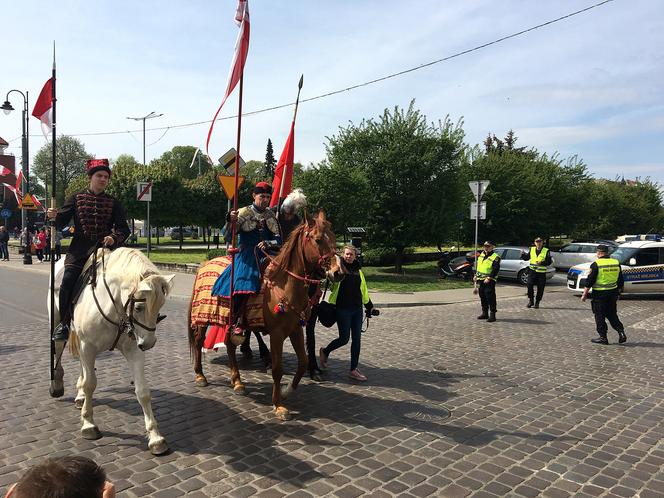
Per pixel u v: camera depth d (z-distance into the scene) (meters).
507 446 4.62
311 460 4.27
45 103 5.23
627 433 4.98
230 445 4.55
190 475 3.97
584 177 35.09
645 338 9.76
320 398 5.94
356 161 21.75
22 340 8.58
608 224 47.28
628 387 6.52
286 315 5.27
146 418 4.38
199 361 6.40
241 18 5.86
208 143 6.04
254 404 5.68
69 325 5.04
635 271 15.71
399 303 13.84
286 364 7.46
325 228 5.11
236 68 5.91
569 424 5.20
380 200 21.11
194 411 5.41
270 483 3.87
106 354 7.74
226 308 5.80
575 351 8.55
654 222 55.22
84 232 4.95
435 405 5.73
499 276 20.94
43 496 1.32
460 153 22.09
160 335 9.16
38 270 20.81
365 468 4.14
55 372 5.44
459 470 4.14
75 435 4.70
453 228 22.53
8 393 5.86
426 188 21.23
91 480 1.42
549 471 4.14
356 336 6.72
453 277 21.25
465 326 10.86
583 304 14.63
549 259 13.79
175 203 35.88
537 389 6.38
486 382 6.65
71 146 69.00
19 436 4.66
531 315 12.53
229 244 5.59
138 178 34.81
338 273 5.15
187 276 18.67
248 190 40.00
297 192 6.32
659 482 3.99
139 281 4.12
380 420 5.23
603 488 3.88
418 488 3.82
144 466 4.11
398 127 21.53
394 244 21.48
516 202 28.12
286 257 5.29
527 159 33.75
